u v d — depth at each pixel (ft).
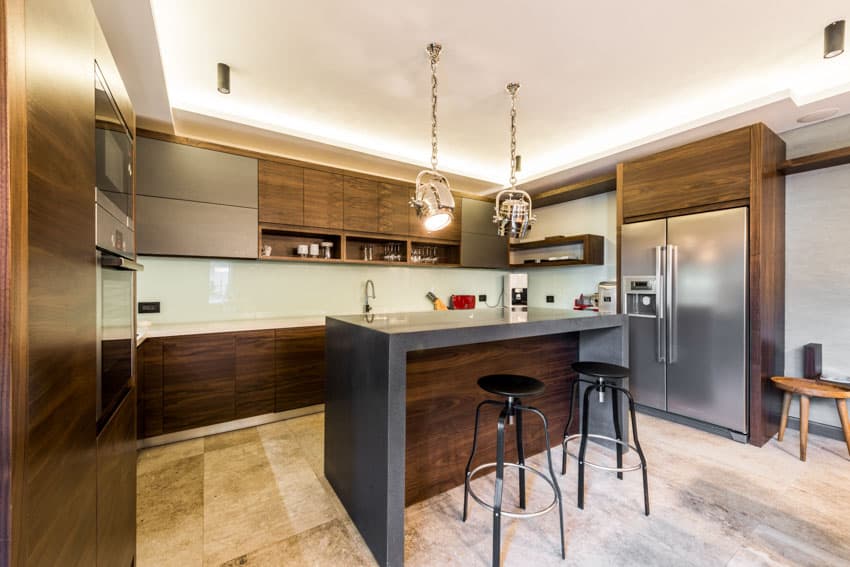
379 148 11.92
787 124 9.01
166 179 9.04
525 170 14.12
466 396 6.88
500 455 4.87
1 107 1.73
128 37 5.63
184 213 9.24
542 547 5.24
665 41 6.61
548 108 9.20
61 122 2.35
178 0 5.52
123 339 4.11
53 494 2.23
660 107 9.14
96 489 3.05
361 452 5.48
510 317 7.06
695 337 9.46
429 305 15.02
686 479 7.02
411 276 14.55
